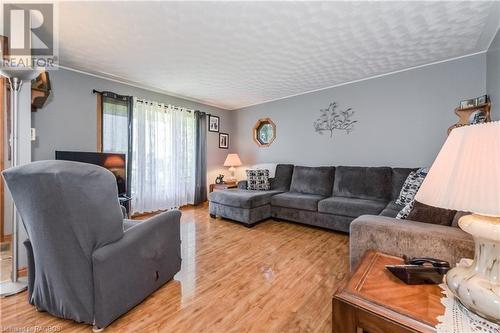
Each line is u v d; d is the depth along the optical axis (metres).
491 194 0.62
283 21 2.08
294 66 3.09
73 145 3.19
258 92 4.27
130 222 1.81
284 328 1.35
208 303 1.58
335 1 1.83
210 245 2.65
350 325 0.77
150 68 3.14
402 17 2.04
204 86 3.92
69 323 1.36
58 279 1.29
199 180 4.80
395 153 3.37
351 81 3.70
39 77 2.47
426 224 1.38
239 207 3.42
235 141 5.56
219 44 2.48
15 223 1.73
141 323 1.38
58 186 1.12
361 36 2.35
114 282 1.33
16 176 1.17
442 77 2.98
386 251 1.35
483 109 2.56
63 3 1.80
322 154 4.11
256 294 1.68
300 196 3.54
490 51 2.52
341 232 3.09
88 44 2.47
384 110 3.44
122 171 3.16
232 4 1.84
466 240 1.11
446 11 1.96
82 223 1.20
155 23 2.09
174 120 4.39
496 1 1.83
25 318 1.40
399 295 0.81
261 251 2.47
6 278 1.82
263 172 4.30
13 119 1.75
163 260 1.73
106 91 3.50
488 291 0.66
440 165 0.79
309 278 1.91
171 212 1.86
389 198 3.12
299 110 4.38
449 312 0.72
